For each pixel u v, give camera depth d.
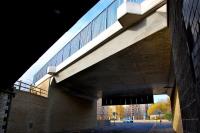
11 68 13.27
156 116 120.31
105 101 45.06
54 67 29.05
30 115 23.69
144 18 14.09
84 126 38.66
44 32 9.05
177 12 4.58
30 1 7.09
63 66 26.70
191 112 3.91
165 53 16.92
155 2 12.73
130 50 16.72
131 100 42.94
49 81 29.78
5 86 17.22
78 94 37.22
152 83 29.53
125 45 16.20
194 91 3.36
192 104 3.70
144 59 18.80
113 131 32.16
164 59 18.50
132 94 41.16
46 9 7.61
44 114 27.19
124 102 43.47
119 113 141.00
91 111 43.41
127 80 27.83
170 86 30.53
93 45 19.89
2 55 11.18
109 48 18.20
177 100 22.30
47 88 29.56
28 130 22.97
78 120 36.59
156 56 17.78
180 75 5.27
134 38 15.19
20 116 21.62
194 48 3.01
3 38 9.35
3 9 7.32
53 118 29.12
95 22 21.19
